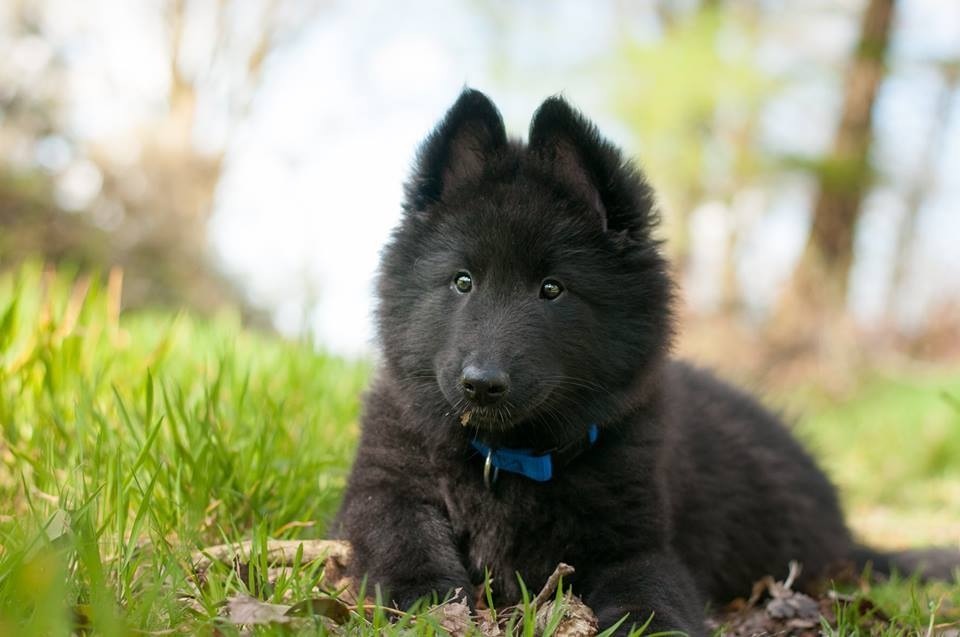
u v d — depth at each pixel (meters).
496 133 1.07
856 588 1.22
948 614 1.09
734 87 3.51
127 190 3.30
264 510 1.11
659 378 1.07
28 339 1.27
